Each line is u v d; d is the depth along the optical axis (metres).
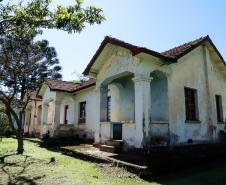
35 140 19.28
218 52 13.78
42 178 7.27
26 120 27.61
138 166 7.66
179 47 13.06
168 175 7.76
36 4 6.43
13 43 12.75
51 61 35.34
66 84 20.12
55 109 18.17
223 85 14.84
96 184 6.57
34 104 24.91
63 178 7.25
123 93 14.70
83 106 18.97
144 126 9.46
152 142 9.68
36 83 25.02
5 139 22.38
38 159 10.71
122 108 14.63
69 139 17.72
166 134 10.34
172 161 8.27
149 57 10.18
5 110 14.58
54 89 18.03
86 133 17.67
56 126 17.97
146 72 10.08
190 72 12.31
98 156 9.75
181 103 11.37
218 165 9.52
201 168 8.91
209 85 13.27
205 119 12.70
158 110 11.12
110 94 15.90
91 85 16.27
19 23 6.25
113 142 11.30
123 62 11.15
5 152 13.15
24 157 11.32
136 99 9.93
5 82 13.44
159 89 11.23
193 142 11.52
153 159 8.31
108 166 8.62
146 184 6.64
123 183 6.70
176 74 11.44
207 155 9.92
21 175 7.69
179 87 11.45
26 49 13.55
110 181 6.91
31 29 7.30
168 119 10.57
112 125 12.02
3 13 6.39
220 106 14.41
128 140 10.34
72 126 18.97
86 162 9.89
